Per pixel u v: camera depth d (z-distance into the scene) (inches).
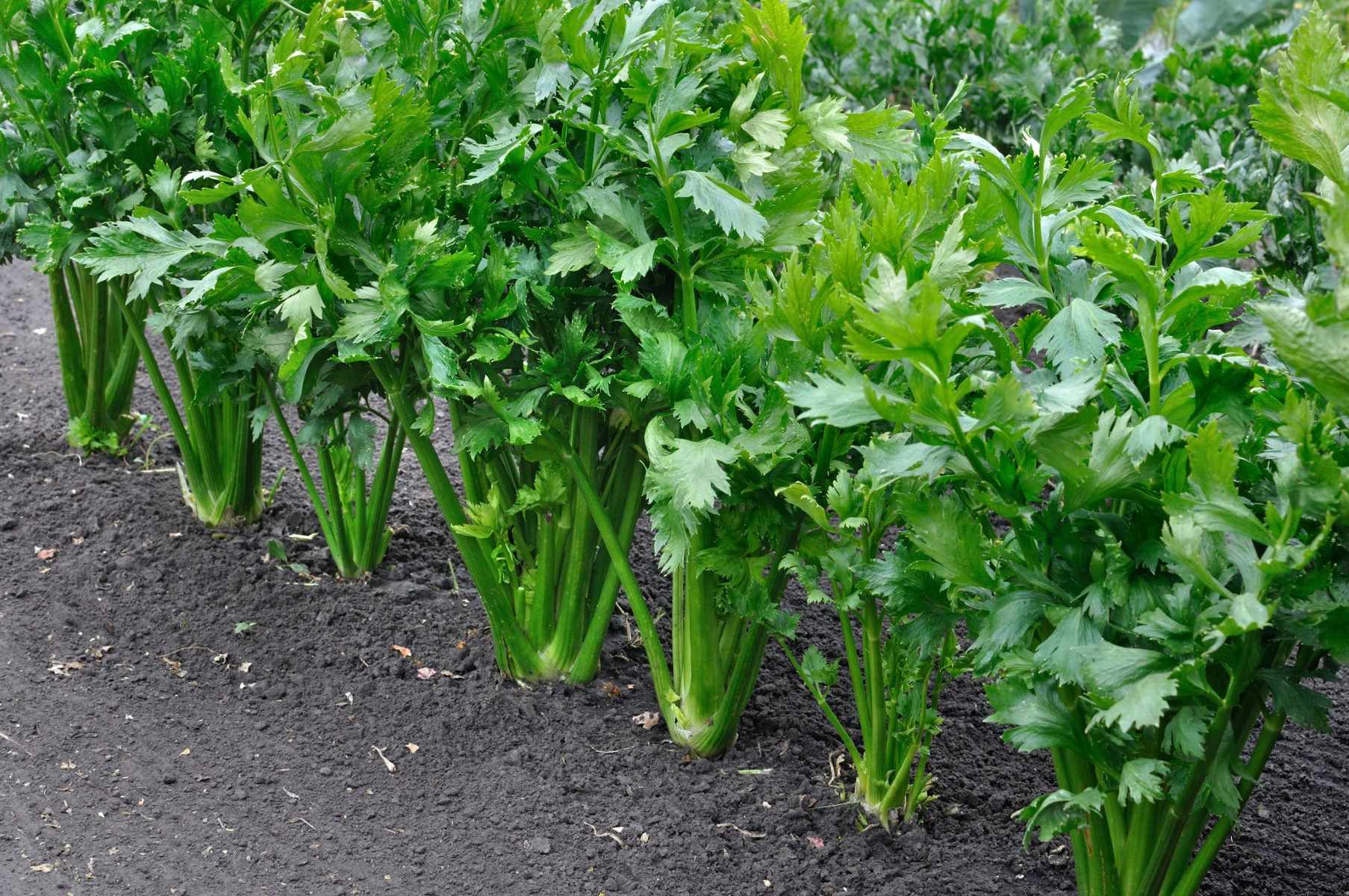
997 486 75.9
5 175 126.0
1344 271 63.4
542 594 118.6
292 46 97.6
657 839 102.7
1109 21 258.4
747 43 107.7
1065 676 73.4
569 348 101.3
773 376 99.0
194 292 97.8
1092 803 74.6
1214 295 81.6
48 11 121.4
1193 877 83.6
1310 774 114.8
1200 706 75.0
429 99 106.5
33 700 117.0
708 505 90.4
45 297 219.0
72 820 102.2
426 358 99.9
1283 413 66.4
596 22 99.5
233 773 109.8
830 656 130.3
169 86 117.3
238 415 139.7
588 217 104.4
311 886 96.8
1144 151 195.6
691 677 109.6
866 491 85.9
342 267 101.6
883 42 227.5
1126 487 74.0
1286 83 71.1
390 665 124.9
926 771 111.3
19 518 146.6
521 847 101.7
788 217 100.0
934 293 66.8
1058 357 82.0
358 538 137.9
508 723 116.4
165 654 126.1
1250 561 71.1
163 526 146.6
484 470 120.4
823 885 97.9
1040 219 86.2
